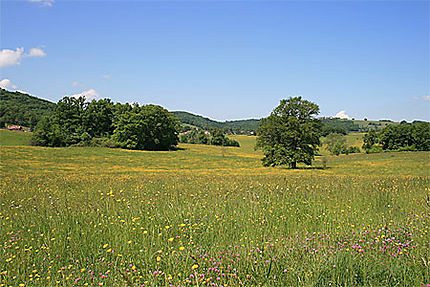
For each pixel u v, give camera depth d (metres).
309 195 11.77
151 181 19.70
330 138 112.56
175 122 103.06
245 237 6.62
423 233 6.38
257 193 12.45
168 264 5.30
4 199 12.95
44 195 13.66
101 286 4.91
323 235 6.55
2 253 6.20
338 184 16.00
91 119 98.38
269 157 59.88
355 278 4.60
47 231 7.55
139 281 4.83
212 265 5.20
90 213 8.98
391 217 8.22
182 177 25.27
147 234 6.85
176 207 9.40
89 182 19.77
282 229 7.46
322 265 4.95
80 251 6.27
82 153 74.19
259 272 4.85
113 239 6.83
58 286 4.92
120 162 67.44
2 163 56.22
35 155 66.69
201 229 7.33
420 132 103.94
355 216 8.58
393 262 5.10
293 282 4.56
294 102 58.19
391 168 58.25
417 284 4.37
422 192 12.49
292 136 55.97
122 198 11.44
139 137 92.00
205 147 112.88
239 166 66.81
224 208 9.39
